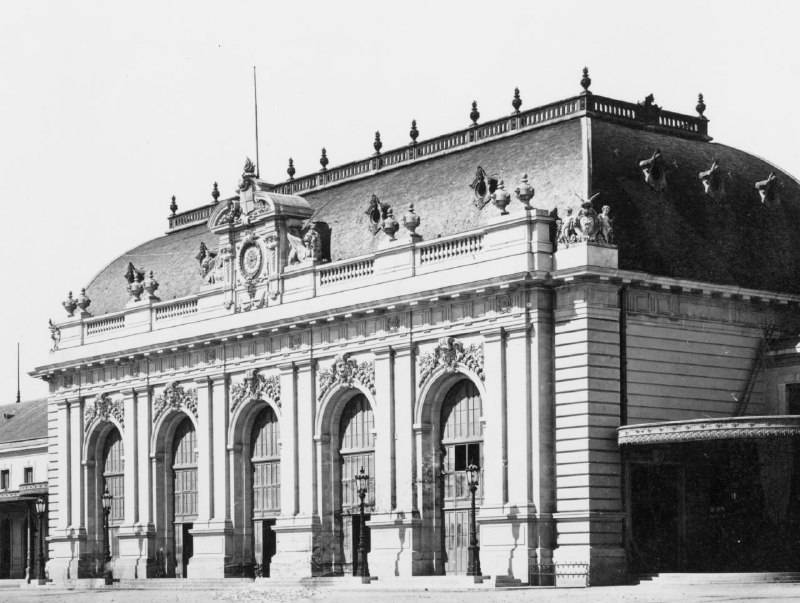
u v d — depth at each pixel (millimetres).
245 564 90875
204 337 92562
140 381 98812
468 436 77750
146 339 98062
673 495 74812
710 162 81625
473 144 85625
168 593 81938
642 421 73375
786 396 77625
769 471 70750
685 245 76562
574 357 72375
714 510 74875
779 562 71188
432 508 78875
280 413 88312
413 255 79938
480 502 76688
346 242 86562
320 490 85312
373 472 83438
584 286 72250
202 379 93688
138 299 100625
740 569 73000
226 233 92812
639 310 74125
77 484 103812
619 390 72750
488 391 75188
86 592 89062
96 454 103750
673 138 82250
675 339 75250
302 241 88125
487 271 75125
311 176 96500
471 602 59812
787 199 83438
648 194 76938
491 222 75375
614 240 73750
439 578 74062
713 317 76875
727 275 77562
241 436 91875
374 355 82062
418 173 86875
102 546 102875
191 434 96438
